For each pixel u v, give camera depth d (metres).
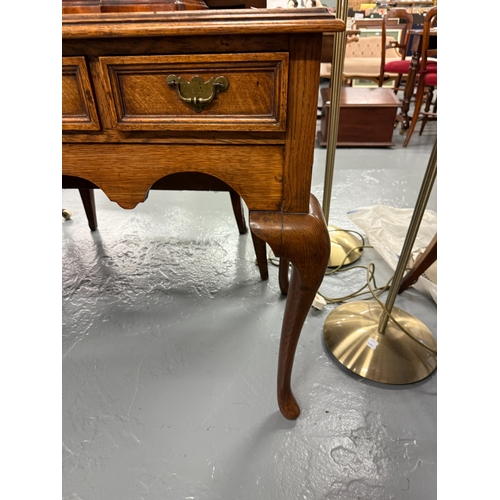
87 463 0.69
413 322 0.96
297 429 0.74
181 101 0.45
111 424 0.76
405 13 2.93
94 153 0.50
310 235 0.51
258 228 0.51
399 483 0.65
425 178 0.71
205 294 1.12
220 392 0.82
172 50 0.42
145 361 0.90
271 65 0.42
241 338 0.96
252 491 0.65
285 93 0.43
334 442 0.72
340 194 1.73
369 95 2.37
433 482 0.65
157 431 0.74
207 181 0.95
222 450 0.71
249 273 1.20
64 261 1.27
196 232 1.44
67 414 0.78
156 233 1.43
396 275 0.82
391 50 3.33
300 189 0.50
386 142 2.36
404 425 0.75
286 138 0.46
